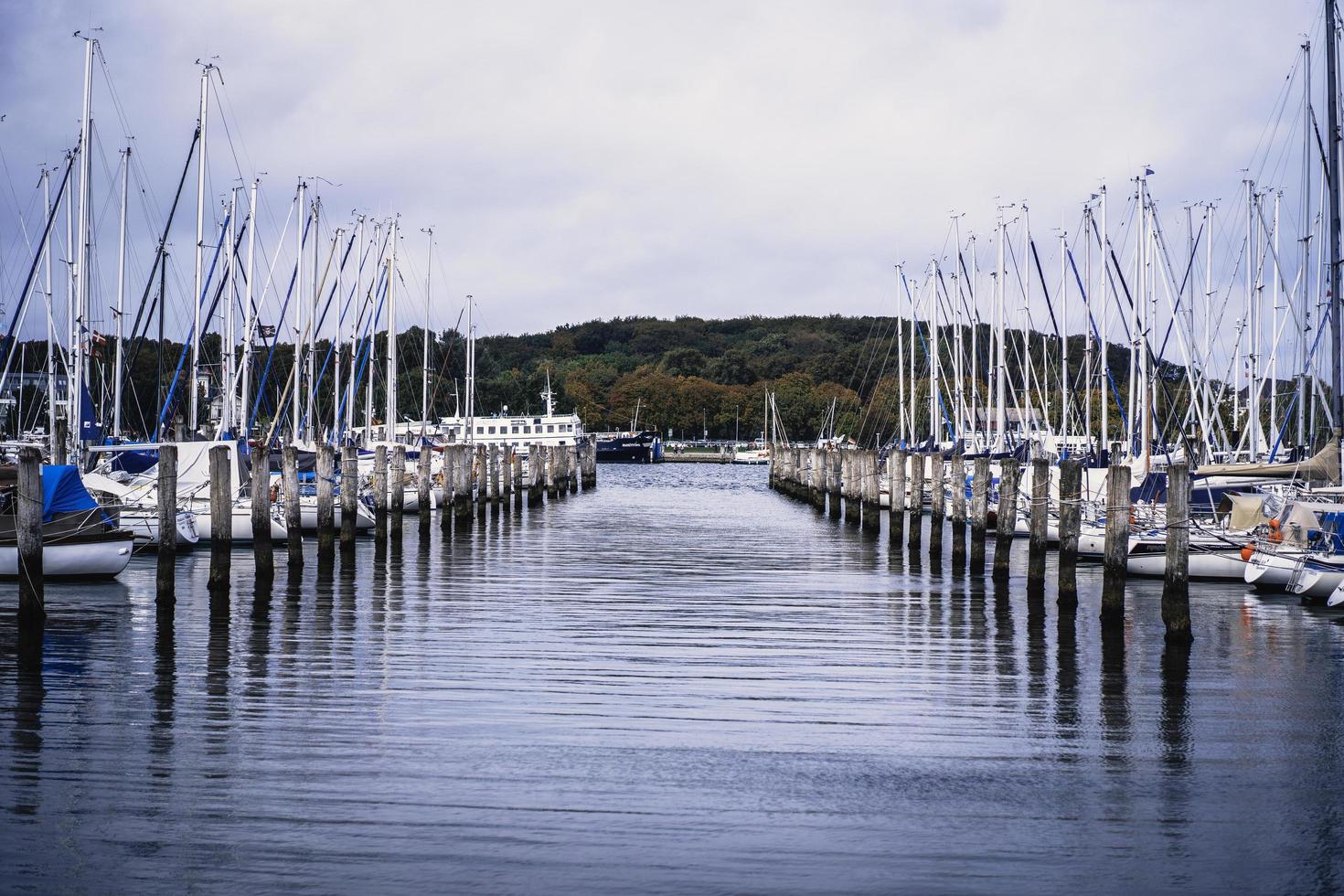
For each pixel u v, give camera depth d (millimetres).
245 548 33875
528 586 26094
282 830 10656
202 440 38188
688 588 26078
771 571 29656
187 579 26312
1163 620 20688
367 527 38531
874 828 10922
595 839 10555
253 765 12422
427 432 79250
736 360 181250
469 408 80688
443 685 16094
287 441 51719
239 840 10430
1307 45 34188
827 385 166000
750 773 12445
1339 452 28172
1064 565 22828
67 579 25375
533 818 11023
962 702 15484
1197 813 11445
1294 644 19719
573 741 13469
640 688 16062
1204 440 48719
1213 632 20828
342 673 16734
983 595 25266
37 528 19703
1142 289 45156
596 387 173375
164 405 47281
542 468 61219
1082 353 74750
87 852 10148
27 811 11039
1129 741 13727
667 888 9586
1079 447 56562
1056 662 18062
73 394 38531
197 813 11047
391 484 37469
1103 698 15789
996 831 10906
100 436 39469
